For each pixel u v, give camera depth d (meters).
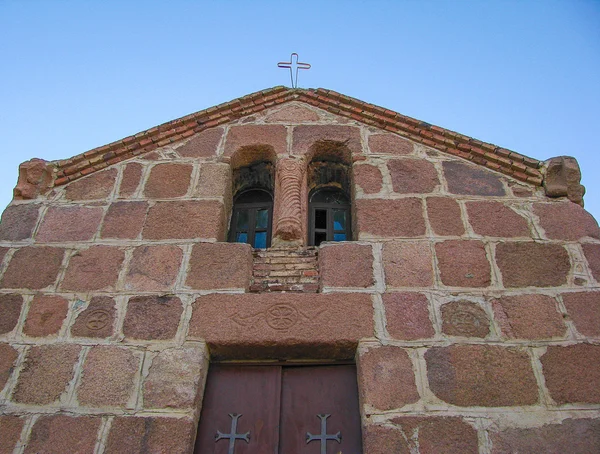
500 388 4.49
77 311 5.03
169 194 6.04
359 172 6.23
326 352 4.82
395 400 4.43
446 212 5.79
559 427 4.28
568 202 5.91
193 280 5.21
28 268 5.37
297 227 5.87
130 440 4.27
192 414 4.40
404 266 5.28
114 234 5.64
